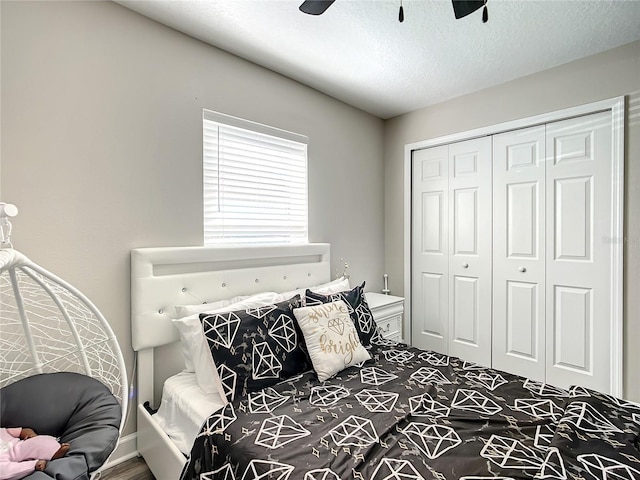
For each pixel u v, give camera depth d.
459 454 1.03
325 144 2.76
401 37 1.95
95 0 1.61
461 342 2.88
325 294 2.04
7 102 1.39
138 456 1.74
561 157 2.34
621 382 2.09
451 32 1.90
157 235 1.82
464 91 2.71
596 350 2.21
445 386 1.49
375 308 2.63
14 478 0.96
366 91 2.71
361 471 0.96
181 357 1.89
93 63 1.61
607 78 2.11
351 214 3.02
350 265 3.02
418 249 3.18
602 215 2.18
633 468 0.92
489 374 1.62
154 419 1.60
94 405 1.25
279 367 1.55
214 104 2.05
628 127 2.05
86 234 1.59
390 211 3.36
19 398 1.23
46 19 1.48
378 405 1.32
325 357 1.60
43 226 1.48
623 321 2.09
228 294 2.04
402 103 2.96
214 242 2.09
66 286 1.25
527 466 0.97
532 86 2.41
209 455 1.15
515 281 2.57
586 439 1.06
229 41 1.99
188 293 1.87
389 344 2.07
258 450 1.06
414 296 3.21
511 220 2.58
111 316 1.67
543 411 1.27
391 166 3.34
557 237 2.37
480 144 2.74
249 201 2.27
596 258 2.20
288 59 2.20
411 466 0.98
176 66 1.89
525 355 2.53
